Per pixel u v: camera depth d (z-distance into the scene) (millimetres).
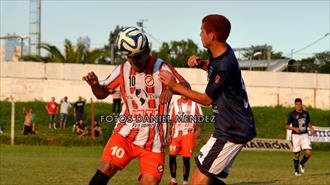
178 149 21094
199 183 10539
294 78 72750
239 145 10391
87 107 65500
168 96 11344
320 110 69562
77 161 32969
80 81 68938
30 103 66000
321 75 73250
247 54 90750
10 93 67875
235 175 26125
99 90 11984
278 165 33781
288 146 47625
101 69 69000
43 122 59875
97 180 11945
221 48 10289
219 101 10367
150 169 12148
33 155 38094
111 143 12219
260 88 72188
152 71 12109
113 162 12039
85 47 83688
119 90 12367
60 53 81812
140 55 11898
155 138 12211
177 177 24828
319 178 25078
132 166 29906
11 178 22328
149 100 12188
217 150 10391
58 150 44594
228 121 10328
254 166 32594
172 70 12234
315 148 53031
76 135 52125
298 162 27562
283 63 87062
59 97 68750
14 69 67938
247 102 10477
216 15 10320
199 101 10242
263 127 62125
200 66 11016
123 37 11781
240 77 10305
